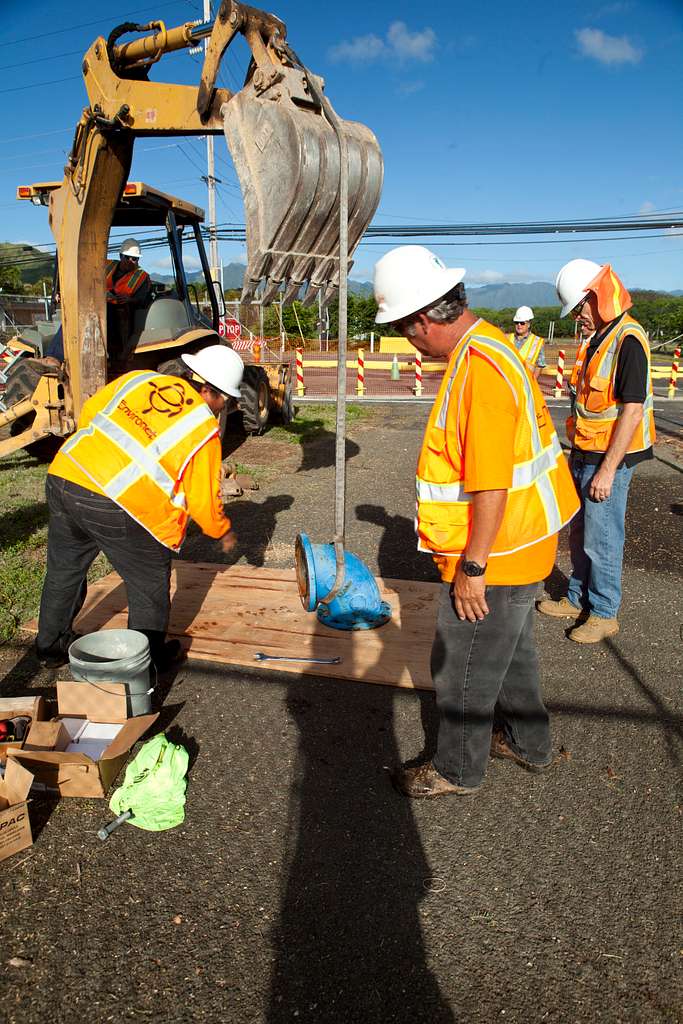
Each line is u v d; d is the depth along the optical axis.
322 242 3.37
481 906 2.06
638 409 3.20
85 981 1.81
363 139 3.39
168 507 2.78
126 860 2.22
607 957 1.90
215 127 4.57
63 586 3.12
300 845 2.29
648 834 2.36
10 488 6.89
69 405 6.80
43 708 2.74
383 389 18.58
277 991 1.79
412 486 7.21
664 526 5.96
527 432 2.03
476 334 1.98
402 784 2.53
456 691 2.31
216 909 2.04
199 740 2.85
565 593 4.41
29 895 2.08
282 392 10.91
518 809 2.48
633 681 3.35
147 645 2.87
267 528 5.67
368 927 1.99
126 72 5.00
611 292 3.32
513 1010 1.75
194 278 8.69
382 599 4.18
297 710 3.07
